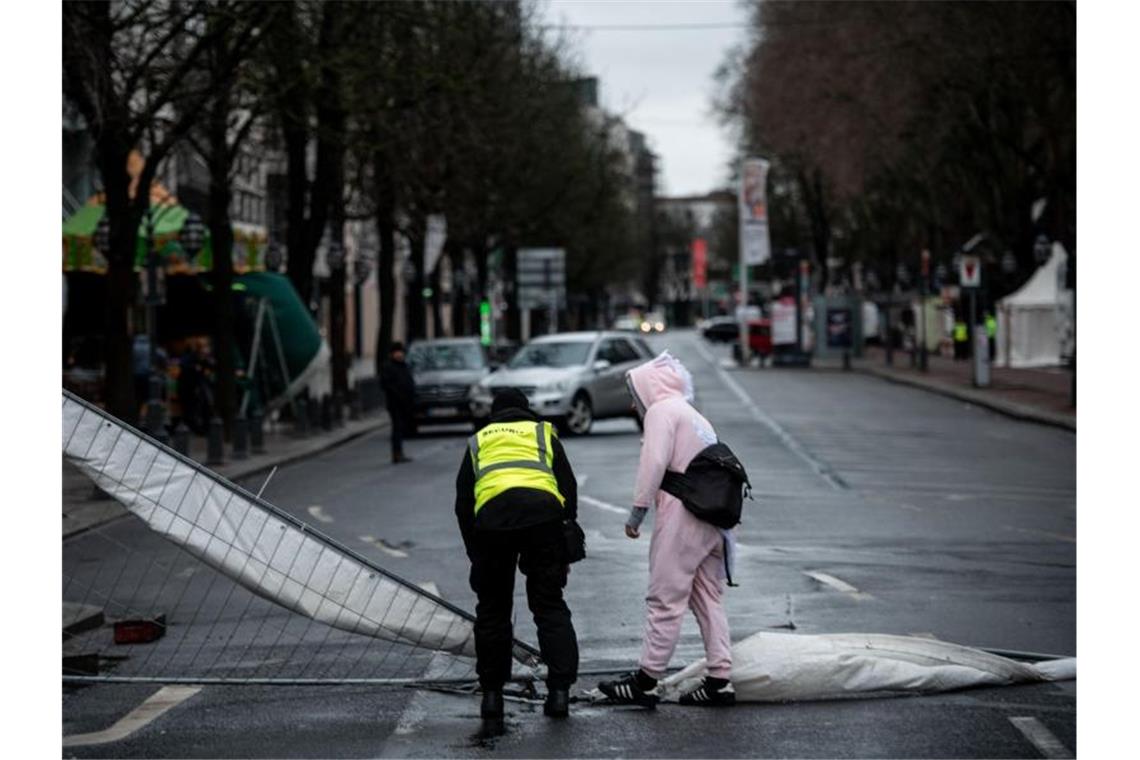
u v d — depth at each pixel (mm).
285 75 71312
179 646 30344
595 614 33312
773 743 22547
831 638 26359
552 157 175750
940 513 52188
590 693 25781
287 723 24141
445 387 99688
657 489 24984
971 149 150750
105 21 63375
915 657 26234
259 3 64625
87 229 86812
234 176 86312
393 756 22000
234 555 26375
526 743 22734
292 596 26469
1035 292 176500
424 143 110312
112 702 25750
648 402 25625
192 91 68062
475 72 102188
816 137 158250
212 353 103625
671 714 24594
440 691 26469
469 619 26828
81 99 64188
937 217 167000
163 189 99000
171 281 102562
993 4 105938
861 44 137875
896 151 150250
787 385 153750
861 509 53094
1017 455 77062
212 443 72875
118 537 47312
